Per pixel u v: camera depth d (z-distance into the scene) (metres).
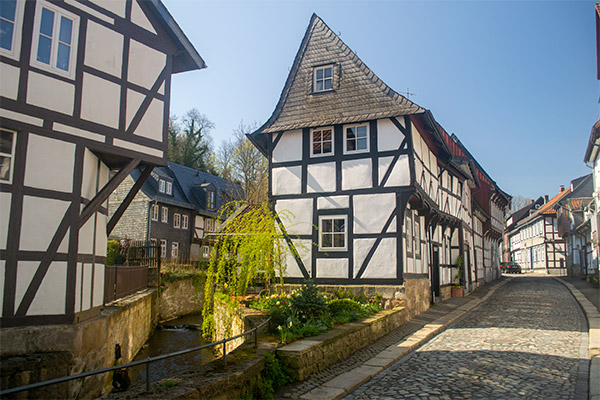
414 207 16.06
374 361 8.66
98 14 8.54
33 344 6.94
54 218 7.46
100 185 9.02
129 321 12.11
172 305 21.53
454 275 23.64
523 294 23.62
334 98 16.02
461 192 25.41
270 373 6.94
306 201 15.75
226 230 13.48
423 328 12.77
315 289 10.85
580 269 35.84
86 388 7.66
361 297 13.88
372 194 14.98
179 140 45.25
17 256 7.00
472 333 12.02
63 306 7.39
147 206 30.28
